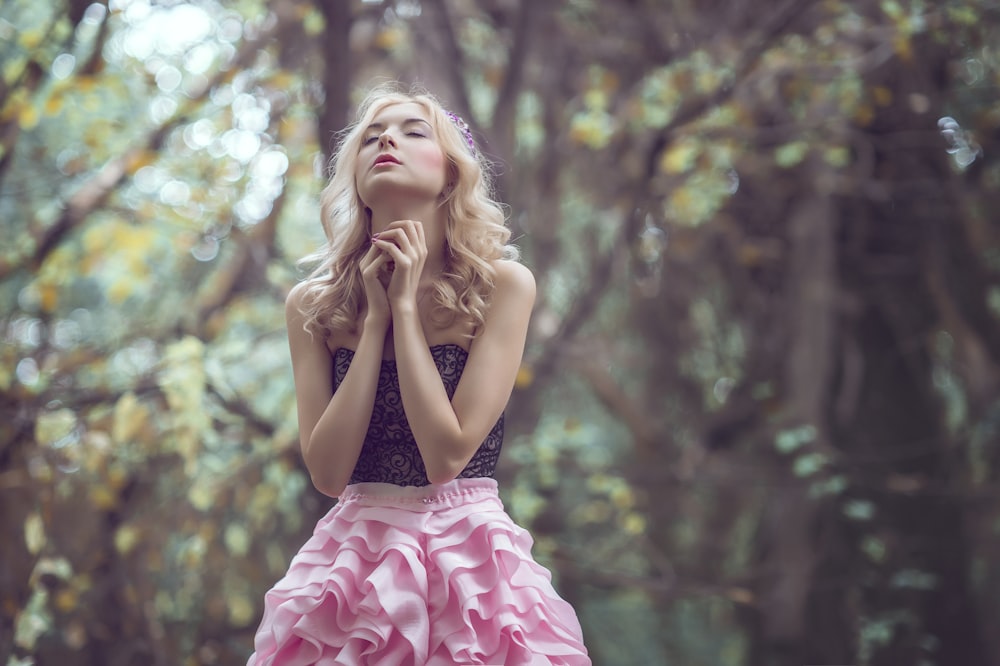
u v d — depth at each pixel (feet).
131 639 24.67
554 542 29.43
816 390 35.01
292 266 27.35
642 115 29.45
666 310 39.60
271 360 30.71
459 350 9.16
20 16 25.29
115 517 24.75
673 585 29.78
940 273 36.40
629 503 29.89
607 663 40.96
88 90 23.03
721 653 41.39
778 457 35.99
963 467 36.60
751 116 30.01
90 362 23.95
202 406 22.72
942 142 31.94
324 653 8.55
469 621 8.44
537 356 29.73
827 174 33.45
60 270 25.41
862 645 30.76
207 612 27.45
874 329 37.93
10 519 21.47
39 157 26.03
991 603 38.17
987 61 30.76
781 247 36.63
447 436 8.57
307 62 26.37
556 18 31.58
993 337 36.88
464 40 32.83
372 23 28.96
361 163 9.27
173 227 26.30
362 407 8.75
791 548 34.35
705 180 29.94
